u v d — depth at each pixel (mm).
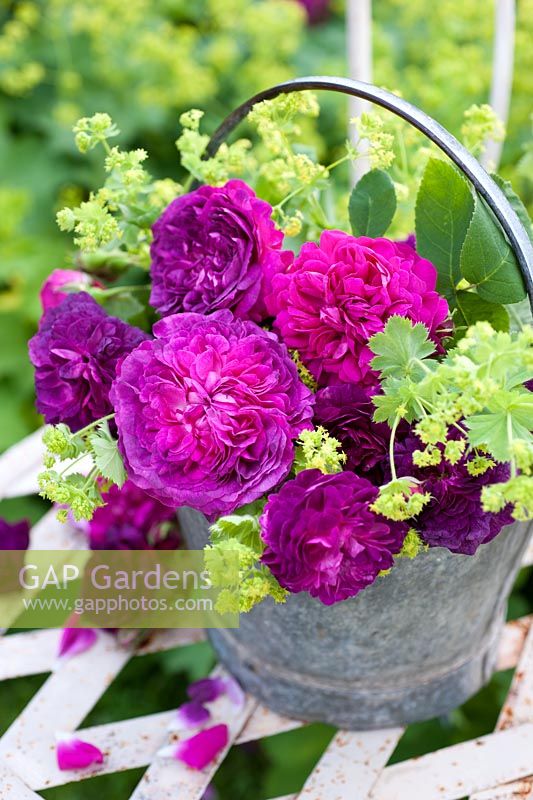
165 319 789
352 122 841
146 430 765
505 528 815
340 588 745
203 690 934
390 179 830
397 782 872
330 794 869
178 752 896
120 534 964
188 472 760
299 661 875
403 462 767
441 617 844
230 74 1703
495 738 887
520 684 916
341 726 908
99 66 1691
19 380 1431
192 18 1832
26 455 1062
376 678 876
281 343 808
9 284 1617
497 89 1024
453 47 1291
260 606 841
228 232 803
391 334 755
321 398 779
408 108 772
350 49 1000
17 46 1761
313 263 780
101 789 1113
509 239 759
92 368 807
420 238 819
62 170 1679
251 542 773
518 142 1232
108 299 881
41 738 910
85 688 940
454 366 743
